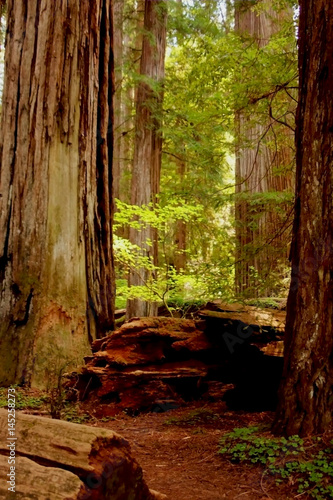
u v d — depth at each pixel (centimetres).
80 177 737
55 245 688
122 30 1451
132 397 579
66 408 544
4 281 675
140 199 1295
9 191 701
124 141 1852
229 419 527
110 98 844
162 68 1377
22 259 677
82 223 734
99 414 553
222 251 778
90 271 737
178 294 1155
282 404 379
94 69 768
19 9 736
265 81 667
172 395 608
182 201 1070
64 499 156
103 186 788
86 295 723
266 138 930
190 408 597
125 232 1664
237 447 369
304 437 345
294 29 675
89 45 755
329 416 341
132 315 1165
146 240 1209
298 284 382
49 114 706
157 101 1310
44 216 688
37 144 701
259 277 570
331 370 350
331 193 369
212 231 1171
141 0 1581
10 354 633
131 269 1180
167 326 612
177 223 1680
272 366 568
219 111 744
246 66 686
